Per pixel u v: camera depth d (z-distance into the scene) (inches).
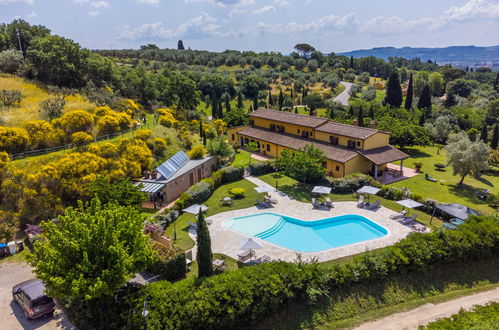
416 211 1413.6
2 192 1237.1
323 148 2012.8
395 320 846.5
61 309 849.5
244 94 5211.6
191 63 7042.3
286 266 880.9
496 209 1451.8
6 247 1094.4
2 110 1761.8
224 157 2098.9
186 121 2677.2
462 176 1766.7
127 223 788.6
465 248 1002.1
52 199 1262.3
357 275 891.4
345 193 1637.6
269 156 2359.7
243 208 1461.6
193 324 741.9
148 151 1689.2
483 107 4434.1
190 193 1478.8
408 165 2217.0
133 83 3021.7
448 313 871.1
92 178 1326.3
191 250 1083.9
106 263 726.5
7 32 2876.5
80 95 2276.1
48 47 2514.8
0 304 869.8
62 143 1619.1
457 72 7121.1
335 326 824.3
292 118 2404.0
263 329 800.3
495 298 937.5
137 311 738.2
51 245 738.2
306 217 1364.4
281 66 7249.0
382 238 1171.3
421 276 978.7
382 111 3233.3
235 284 791.7
